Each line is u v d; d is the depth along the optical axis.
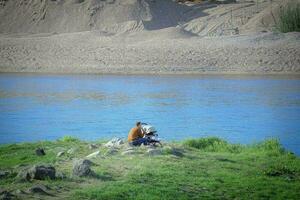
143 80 125.38
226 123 53.72
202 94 89.56
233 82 118.88
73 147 24.91
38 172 16.94
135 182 16.94
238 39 194.50
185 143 27.08
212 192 16.47
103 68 160.88
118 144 24.72
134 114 61.84
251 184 17.55
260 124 52.81
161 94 89.56
